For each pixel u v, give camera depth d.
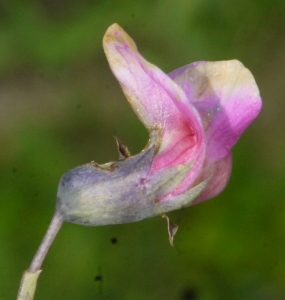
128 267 0.14
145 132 0.17
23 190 0.14
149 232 0.14
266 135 0.17
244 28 0.17
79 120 0.17
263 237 0.13
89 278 0.13
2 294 0.13
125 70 0.08
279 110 0.17
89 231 0.14
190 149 0.08
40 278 0.13
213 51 0.17
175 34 0.17
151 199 0.08
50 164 0.16
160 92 0.08
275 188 0.14
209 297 0.13
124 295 0.14
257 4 0.17
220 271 0.13
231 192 0.14
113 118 0.17
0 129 0.17
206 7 0.17
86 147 0.17
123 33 0.08
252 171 0.14
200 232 0.14
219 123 0.08
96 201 0.08
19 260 0.13
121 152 0.08
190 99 0.08
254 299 0.13
